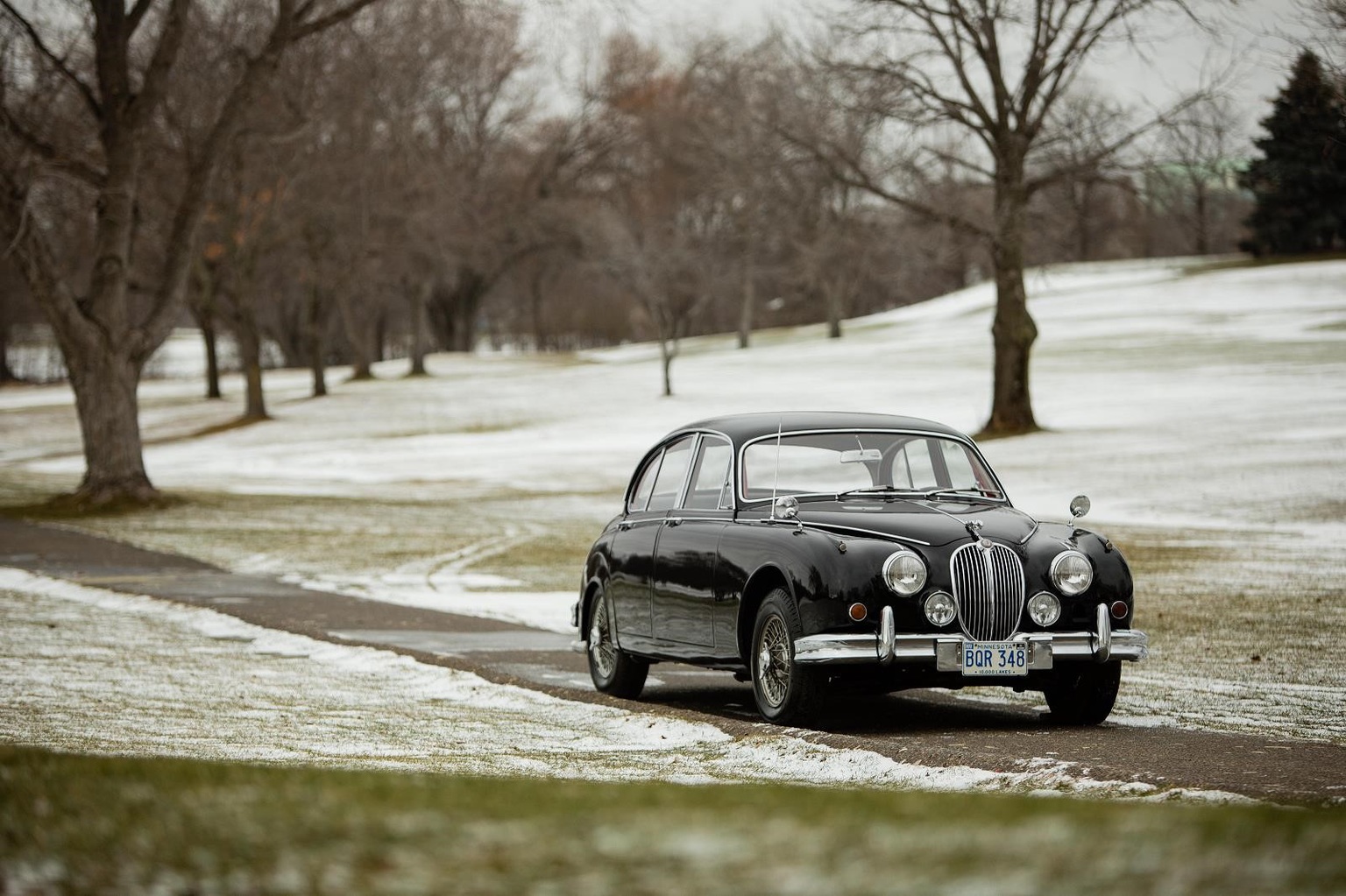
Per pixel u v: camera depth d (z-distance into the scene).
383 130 176.75
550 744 22.58
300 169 166.88
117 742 21.77
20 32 90.81
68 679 29.77
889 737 24.17
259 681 30.20
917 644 24.41
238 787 7.02
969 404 155.75
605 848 5.78
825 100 118.88
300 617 43.81
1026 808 6.27
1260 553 57.88
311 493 107.44
